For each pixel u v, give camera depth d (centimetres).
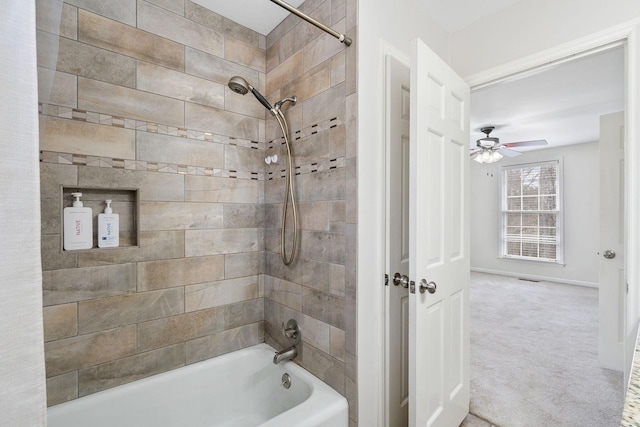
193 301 177
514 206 622
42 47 63
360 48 145
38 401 40
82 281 143
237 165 194
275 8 180
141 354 160
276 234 195
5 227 38
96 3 146
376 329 154
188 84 174
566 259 559
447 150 161
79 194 144
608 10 142
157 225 164
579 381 231
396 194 164
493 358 269
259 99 169
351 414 147
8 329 38
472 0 173
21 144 40
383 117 157
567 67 261
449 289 164
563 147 560
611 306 250
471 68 192
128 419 152
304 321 173
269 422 130
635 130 134
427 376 144
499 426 183
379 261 154
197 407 173
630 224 135
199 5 178
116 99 151
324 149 161
